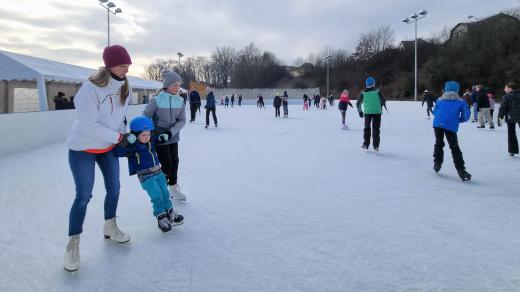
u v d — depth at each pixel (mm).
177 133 3914
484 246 2803
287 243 2887
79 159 2518
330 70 70062
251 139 9453
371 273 2402
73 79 14203
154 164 3096
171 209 3221
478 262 2541
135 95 24859
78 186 2498
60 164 6125
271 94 55062
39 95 11938
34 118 8023
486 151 7281
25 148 7688
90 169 2543
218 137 9914
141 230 3180
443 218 3430
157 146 3775
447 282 2283
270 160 6449
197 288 2240
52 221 3393
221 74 81562
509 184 4691
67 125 9695
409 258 2609
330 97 36438
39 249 2797
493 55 33438
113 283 2307
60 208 3773
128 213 3615
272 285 2268
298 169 5672
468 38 36094
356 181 4879
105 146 2576
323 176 5184
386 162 6215
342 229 3168
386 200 4004
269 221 3375
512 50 32969
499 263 2523
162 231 3127
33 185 4699
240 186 4641
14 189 4500
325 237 2998
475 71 34438
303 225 3270
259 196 4184
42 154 7168
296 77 76250
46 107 12078
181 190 4457
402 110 22844
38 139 8203
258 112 24719
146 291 2217
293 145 8312
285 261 2584
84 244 2881
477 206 3789
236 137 9906
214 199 4074
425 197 4117
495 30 34094
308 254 2689
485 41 34250
